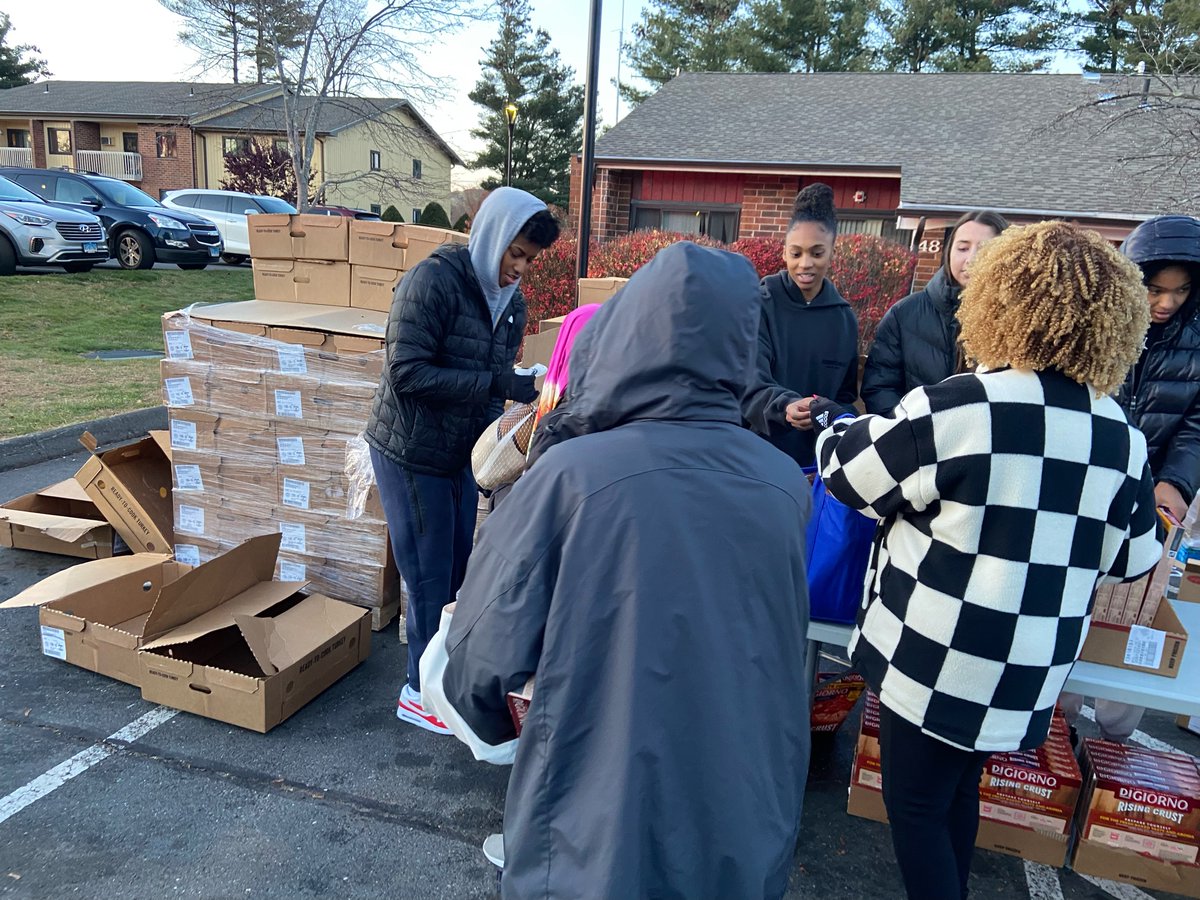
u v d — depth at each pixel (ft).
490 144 123.65
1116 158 31.58
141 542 12.12
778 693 3.85
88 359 25.54
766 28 83.46
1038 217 29.09
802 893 7.18
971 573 4.90
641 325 3.93
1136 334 4.68
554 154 124.06
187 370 11.27
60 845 7.07
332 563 11.26
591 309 5.68
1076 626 5.05
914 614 5.19
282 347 10.77
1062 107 38.09
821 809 8.34
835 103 41.57
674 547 3.65
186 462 11.62
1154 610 6.33
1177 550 8.29
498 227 8.00
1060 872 7.63
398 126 64.13
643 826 3.56
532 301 23.68
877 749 8.02
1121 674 6.42
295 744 8.73
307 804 7.84
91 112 92.07
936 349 8.50
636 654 3.59
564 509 3.75
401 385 7.91
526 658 3.78
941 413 4.80
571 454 3.84
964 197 30.35
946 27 81.15
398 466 8.31
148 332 30.09
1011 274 4.77
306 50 53.06
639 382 3.94
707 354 3.91
